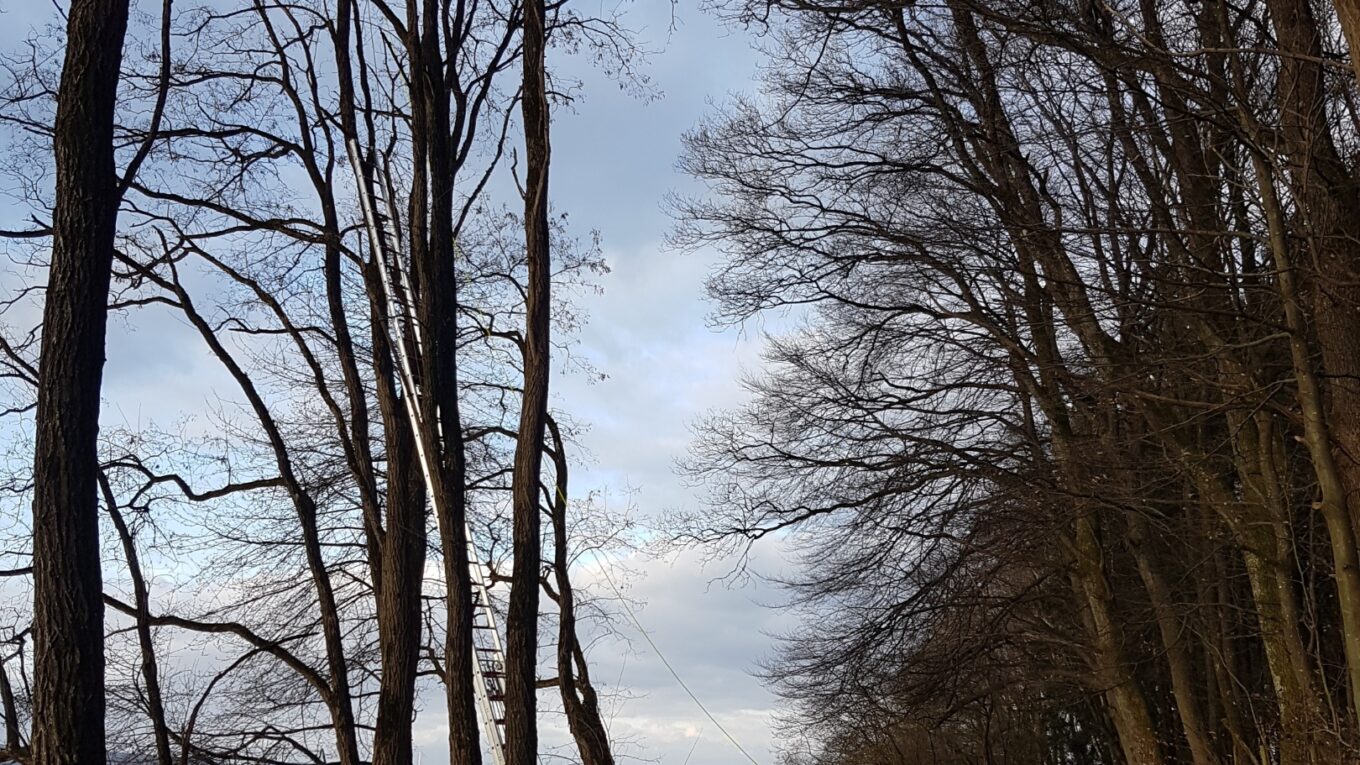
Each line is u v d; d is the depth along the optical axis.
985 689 21.89
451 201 16.09
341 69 17.45
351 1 17.98
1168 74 11.57
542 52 15.72
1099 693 20.05
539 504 15.26
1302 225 11.42
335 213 18.28
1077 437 17.84
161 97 14.30
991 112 17.61
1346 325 11.12
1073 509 17.61
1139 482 17.05
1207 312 12.30
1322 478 10.05
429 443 14.78
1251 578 15.59
